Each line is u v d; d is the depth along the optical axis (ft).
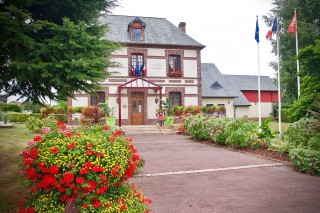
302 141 26.37
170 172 21.17
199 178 19.44
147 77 65.72
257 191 16.43
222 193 16.06
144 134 51.57
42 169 9.37
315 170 20.56
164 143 38.86
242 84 117.50
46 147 9.97
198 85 69.10
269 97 119.65
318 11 72.64
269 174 20.62
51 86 20.56
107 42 19.69
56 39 17.29
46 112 60.39
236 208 13.71
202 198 15.19
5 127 47.70
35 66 15.49
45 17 20.52
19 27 15.34
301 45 71.36
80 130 12.56
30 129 42.11
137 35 66.90
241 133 31.19
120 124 59.77
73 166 9.39
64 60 17.29
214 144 36.99
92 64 17.69
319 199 15.03
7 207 13.11
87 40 18.10
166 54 67.31
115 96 63.82
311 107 29.50
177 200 14.85
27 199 10.49
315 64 30.30
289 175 20.33
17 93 21.06
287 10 77.41
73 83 19.08
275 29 46.88
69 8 19.98
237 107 101.19
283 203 14.40
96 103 63.10
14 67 16.05
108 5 22.33
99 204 9.39
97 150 9.80
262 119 115.14
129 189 11.17
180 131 52.54
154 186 17.47
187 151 31.58
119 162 10.12
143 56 66.13
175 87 67.46
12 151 25.44
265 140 31.19
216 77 101.35
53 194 9.65
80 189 9.32
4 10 17.56
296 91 74.18
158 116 60.85
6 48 16.38
